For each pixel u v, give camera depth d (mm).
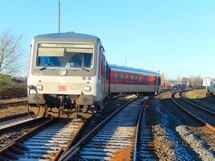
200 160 11391
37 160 9664
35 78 15359
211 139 15875
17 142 11195
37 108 15766
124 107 30234
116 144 12414
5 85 49250
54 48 15547
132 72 42594
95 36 15742
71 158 9844
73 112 15547
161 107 33781
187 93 76125
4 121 17328
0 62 57031
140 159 10422
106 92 21203
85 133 14633
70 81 15234
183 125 20031
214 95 56375
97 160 10039
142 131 16047
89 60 15375
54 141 12336
